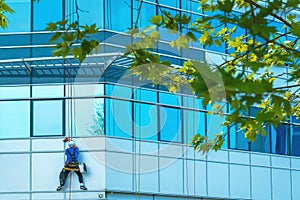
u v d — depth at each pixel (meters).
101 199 35.81
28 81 36.72
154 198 36.59
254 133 11.99
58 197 36.44
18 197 36.75
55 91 36.56
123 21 33.47
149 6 34.19
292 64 8.73
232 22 6.20
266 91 5.95
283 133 43.28
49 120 36.75
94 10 34.09
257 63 6.18
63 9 36.16
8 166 37.03
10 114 37.03
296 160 43.78
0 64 36.28
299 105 14.16
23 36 36.25
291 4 6.27
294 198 43.94
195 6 34.88
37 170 36.78
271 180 42.78
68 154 35.84
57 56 7.73
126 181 35.62
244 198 41.41
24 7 36.44
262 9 6.20
